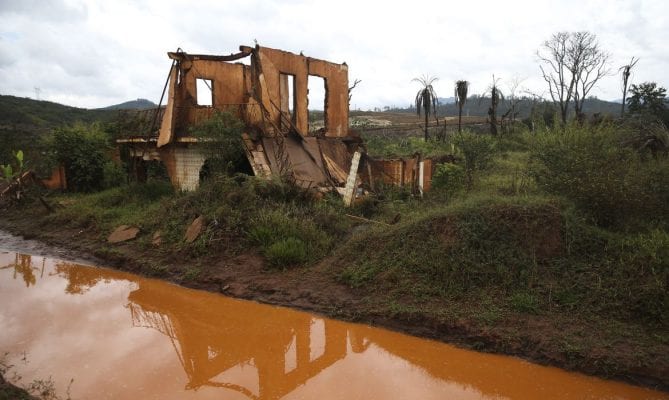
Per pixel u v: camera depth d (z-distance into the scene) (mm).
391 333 6789
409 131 44094
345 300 7543
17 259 10711
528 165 12695
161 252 9883
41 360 6188
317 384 5723
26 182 15523
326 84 16109
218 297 8266
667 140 12141
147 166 16766
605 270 6883
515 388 5484
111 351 6520
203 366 6180
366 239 8656
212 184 11109
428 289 7227
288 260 8711
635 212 8289
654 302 6090
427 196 13453
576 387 5406
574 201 8508
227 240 9492
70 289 8969
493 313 6551
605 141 10102
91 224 11992
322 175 13312
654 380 5305
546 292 6762
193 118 13602
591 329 6051
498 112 61906
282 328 7184
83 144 16234
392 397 5398
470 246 7527
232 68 14648
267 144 12742
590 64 35875
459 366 5969
